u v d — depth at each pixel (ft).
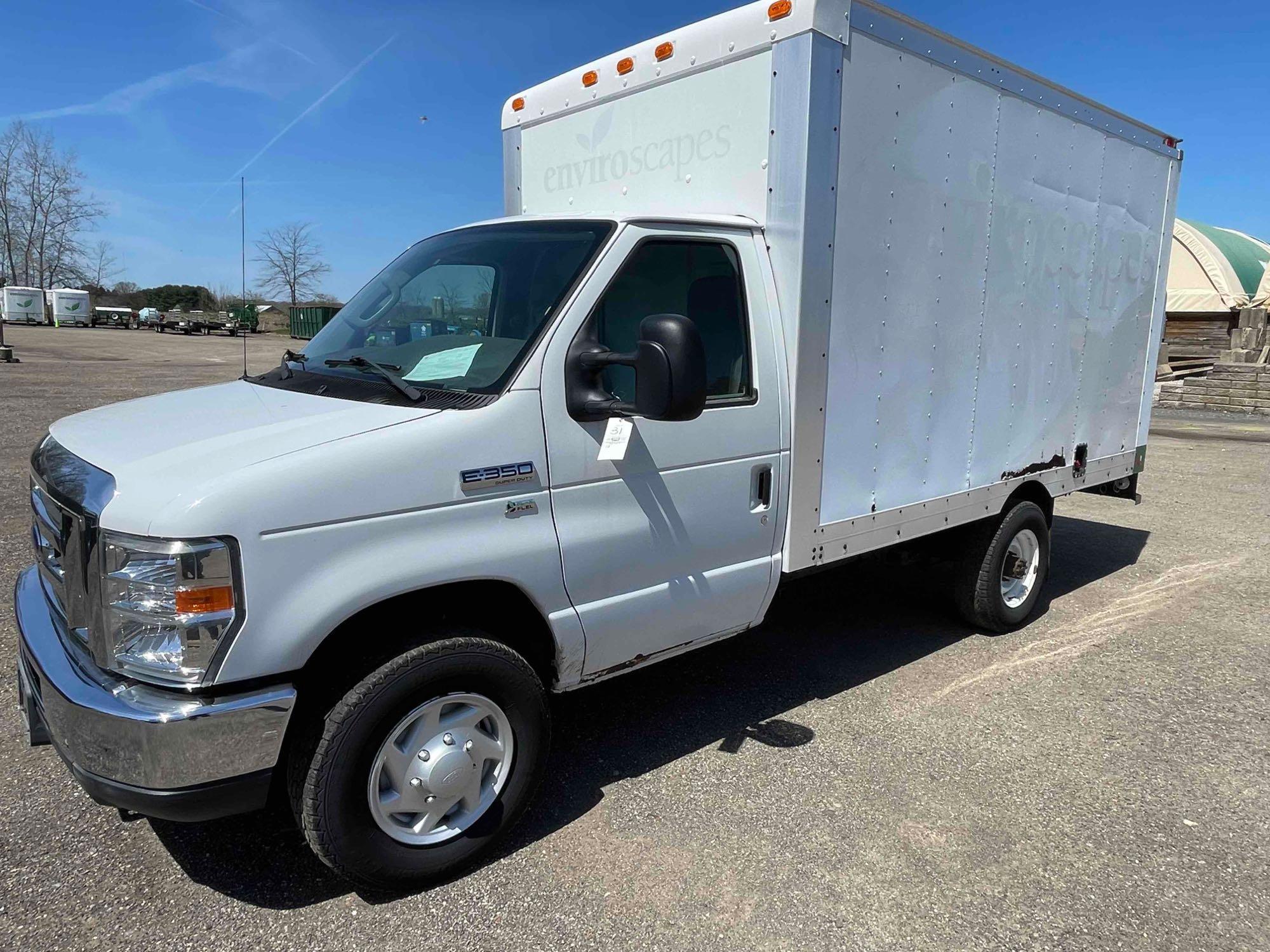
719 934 8.72
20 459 30.50
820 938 8.70
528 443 9.33
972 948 8.62
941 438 14.37
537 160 15.28
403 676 8.59
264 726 7.91
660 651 11.25
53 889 9.16
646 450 10.33
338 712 8.37
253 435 8.50
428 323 11.21
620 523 10.20
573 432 9.70
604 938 8.64
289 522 7.86
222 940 8.50
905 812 10.94
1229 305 80.28
